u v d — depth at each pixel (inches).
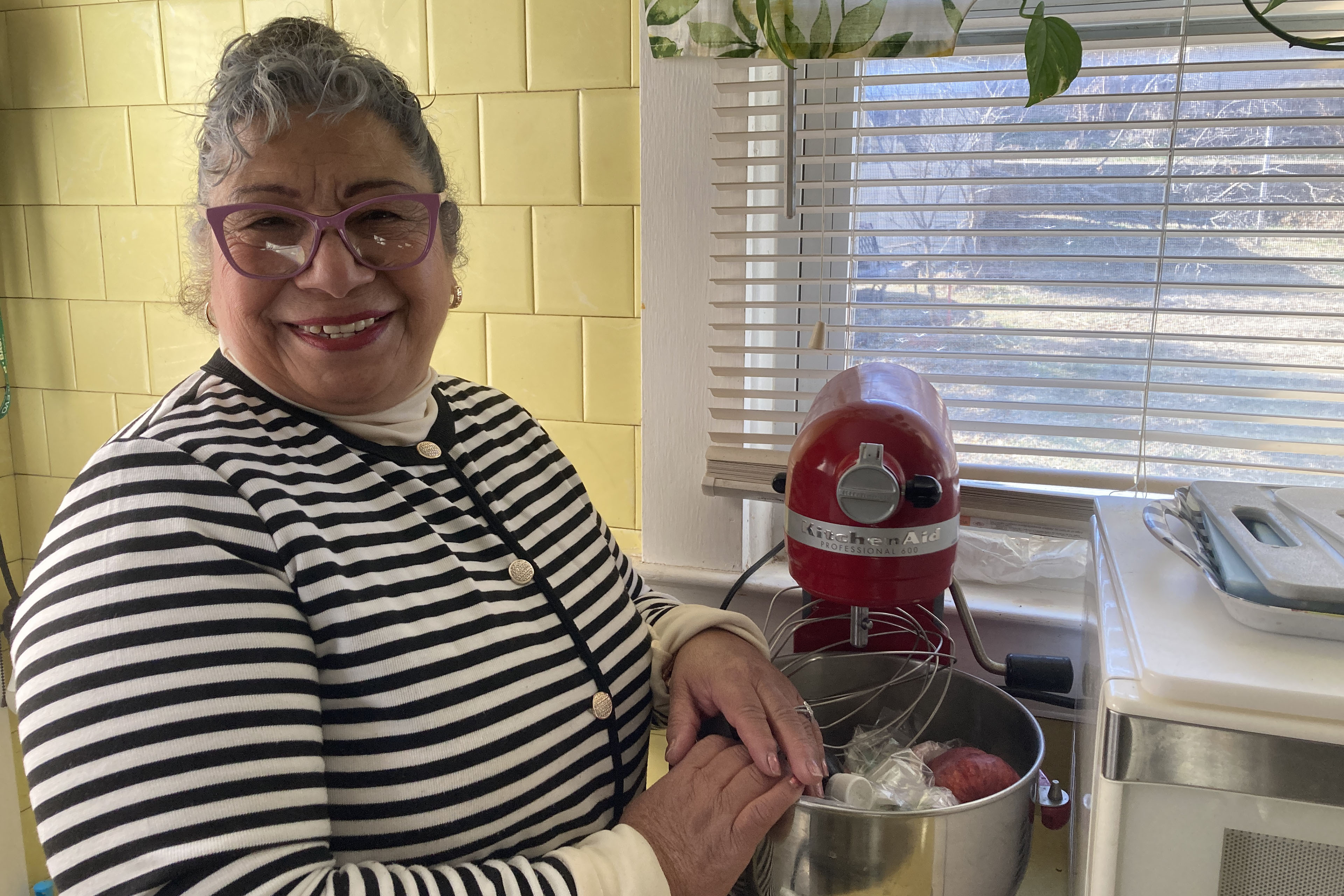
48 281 59.4
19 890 49.8
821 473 32.2
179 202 55.8
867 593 32.2
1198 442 42.9
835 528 32.0
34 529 63.4
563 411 52.5
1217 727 22.7
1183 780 23.2
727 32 43.8
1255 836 23.3
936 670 36.7
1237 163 41.9
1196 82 41.9
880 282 45.4
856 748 35.8
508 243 51.4
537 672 29.4
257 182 27.1
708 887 28.0
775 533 54.5
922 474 31.4
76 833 21.0
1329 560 26.2
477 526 31.2
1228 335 41.3
